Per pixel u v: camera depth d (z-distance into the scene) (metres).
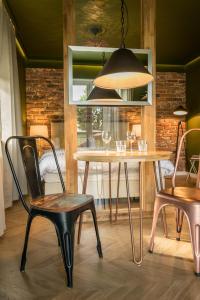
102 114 3.03
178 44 4.97
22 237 2.32
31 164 1.88
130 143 2.74
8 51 3.34
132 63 1.93
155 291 1.48
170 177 4.82
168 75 6.26
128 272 1.69
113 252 2.00
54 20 3.88
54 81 5.72
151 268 1.74
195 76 5.86
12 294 1.46
